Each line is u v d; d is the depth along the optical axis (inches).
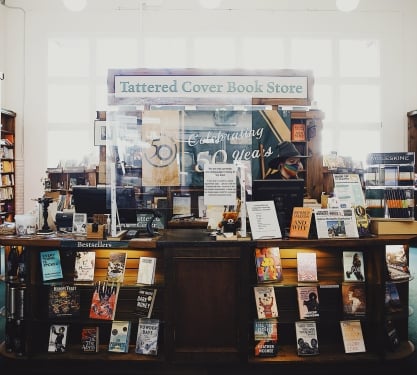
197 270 132.6
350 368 134.5
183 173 211.6
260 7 400.2
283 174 172.6
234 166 139.1
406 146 408.5
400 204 141.7
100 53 403.9
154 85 191.2
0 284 241.9
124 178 209.6
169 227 231.1
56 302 141.5
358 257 141.2
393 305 144.8
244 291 132.2
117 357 135.0
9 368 137.2
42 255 141.3
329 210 138.2
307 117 265.3
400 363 136.5
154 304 144.6
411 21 404.5
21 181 402.3
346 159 343.3
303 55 407.8
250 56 403.9
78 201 145.0
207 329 133.2
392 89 407.5
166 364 132.7
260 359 133.5
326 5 400.8
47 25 398.9
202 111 210.2
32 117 402.3
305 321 138.4
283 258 147.9
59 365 136.4
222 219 147.8
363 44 410.3
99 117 229.3
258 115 206.4
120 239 135.4
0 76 261.4
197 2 398.9
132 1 397.7
